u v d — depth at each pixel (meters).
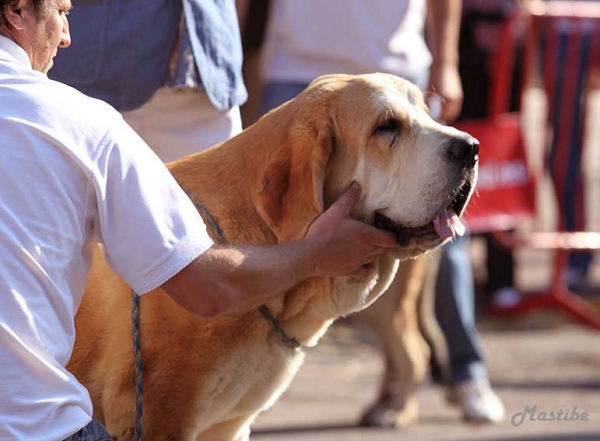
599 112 24.81
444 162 5.89
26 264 4.60
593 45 13.96
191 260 4.91
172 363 5.88
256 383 6.22
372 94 6.11
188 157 6.48
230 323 5.93
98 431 5.00
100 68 6.90
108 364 5.96
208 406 6.04
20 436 4.59
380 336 10.27
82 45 6.89
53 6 4.95
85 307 6.02
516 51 14.07
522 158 13.40
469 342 10.54
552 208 17.91
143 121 7.06
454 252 10.61
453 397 10.55
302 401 10.95
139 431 5.71
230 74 7.08
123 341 5.90
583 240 13.96
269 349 6.18
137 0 6.86
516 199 13.34
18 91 4.68
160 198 4.89
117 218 4.82
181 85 6.89
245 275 5.11
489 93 13.89
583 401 10.95
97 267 6.05
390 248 6.16
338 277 6.13
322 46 9.66
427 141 5.98
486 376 11.80
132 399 5.89
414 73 9.77
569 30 13.95
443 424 10.35
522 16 13.80
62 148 4.66
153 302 5.83
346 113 6.11
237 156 6.27
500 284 14.74
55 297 4.71
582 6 14.31
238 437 6.57
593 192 19.50
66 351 4.84
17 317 4.58
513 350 12.88
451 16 9.99
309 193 5.96
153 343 5.86
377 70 9.60
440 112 10.11
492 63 13.80
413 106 6.27
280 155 6.08
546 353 12.76
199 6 6.89
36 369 4.64
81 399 4.80
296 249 5.42
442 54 10.04
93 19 6.88
